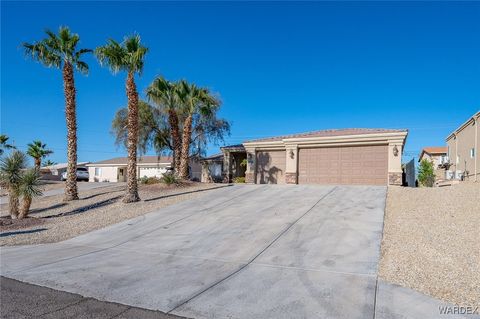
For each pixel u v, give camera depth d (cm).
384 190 1688
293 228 1098
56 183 3672
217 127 3444
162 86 2380
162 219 1366
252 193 1822
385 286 653
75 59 2023
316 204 1430
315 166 2475
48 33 1939
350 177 2359
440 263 746
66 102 2039
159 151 3453
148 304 600
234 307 584
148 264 845
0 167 1575
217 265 820
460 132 3209
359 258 812
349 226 1076
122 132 3369
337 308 568
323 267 770
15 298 629
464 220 1059
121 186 2789
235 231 1118
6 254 975
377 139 2261
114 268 815
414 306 566
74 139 2064
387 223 1096
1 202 2430
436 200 1365
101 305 596
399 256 805
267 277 725
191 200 1712
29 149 4041
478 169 2692
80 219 1509
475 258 760
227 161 3127
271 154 2738
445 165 3678
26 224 1451
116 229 1271
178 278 735
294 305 586
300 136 2553
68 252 986
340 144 2375
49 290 670
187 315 557
